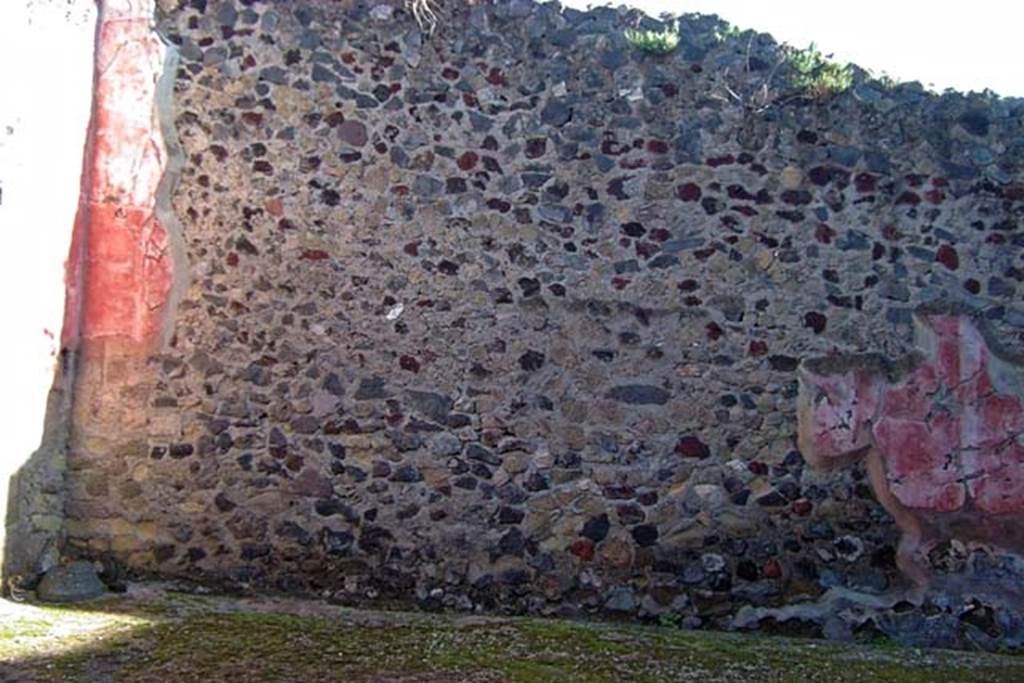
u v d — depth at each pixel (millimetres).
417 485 5340
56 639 4027
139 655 3918
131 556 5223
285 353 5367
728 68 5555
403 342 5402
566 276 5457
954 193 5523
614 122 5527
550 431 5391
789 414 5414
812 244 5492
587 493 5367
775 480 5383
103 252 5340
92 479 5238
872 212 5508
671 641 4719
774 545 5344
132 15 5430
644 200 5500
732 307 5461
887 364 5434
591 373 5422
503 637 4531
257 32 5484
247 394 5340
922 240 5500
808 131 5539
